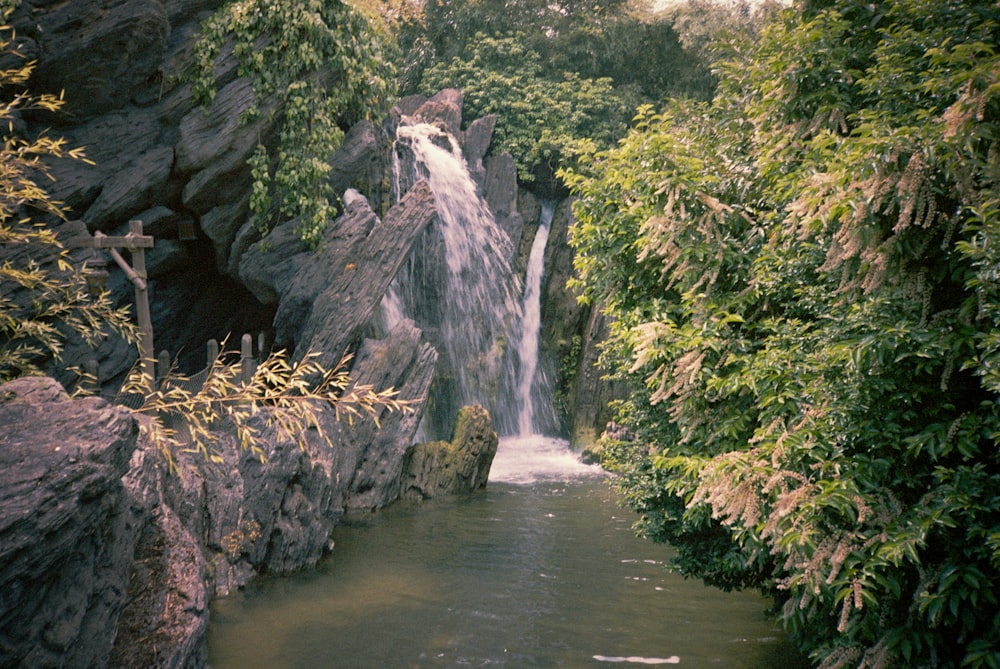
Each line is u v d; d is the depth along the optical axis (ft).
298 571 36.17
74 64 45.11
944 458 16.33
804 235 16.75
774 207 23.00
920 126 17.38
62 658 15.46
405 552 39.58
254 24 50.75
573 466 64.95
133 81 47.98
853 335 16.51
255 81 50.49
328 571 36.29
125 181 47.03
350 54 54.95
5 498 13.98
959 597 14.10
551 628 29.43
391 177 68.74
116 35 45.34
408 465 52.39
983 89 13.83
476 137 84.33
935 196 14.51
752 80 25.49
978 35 18.45
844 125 20.51
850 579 15.78
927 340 14.62
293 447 37.40
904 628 15.30
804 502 15.48
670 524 26.91
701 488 17.17
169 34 48.67
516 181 83.30
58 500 14.58
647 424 28.04
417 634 28.73
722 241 22.08
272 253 51.80
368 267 51.88
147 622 21.66
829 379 17.26
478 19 97.76
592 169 29.30
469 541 41.70
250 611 30.78
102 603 17.81
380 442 50.21
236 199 51.39
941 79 16.17
